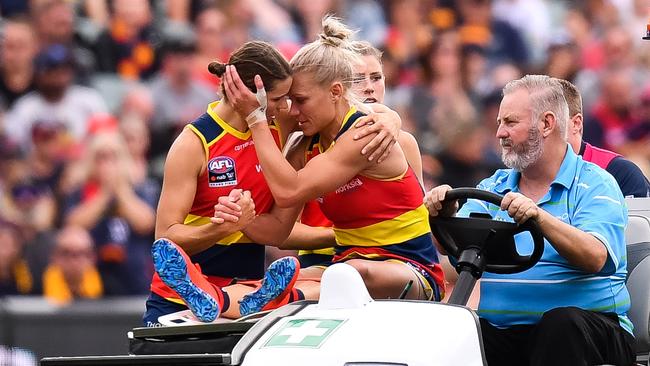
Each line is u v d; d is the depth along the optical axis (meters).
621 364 17.75
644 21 39.28
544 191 18.80
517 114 18.42
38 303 31.34
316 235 20.73
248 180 18.53
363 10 37.84
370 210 18.89
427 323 14.39
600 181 18.38
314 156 18.98
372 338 14.05
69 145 33.62
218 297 16.95
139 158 34.12
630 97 38.06
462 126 36.19
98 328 30.08
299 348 14.14
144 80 35.12
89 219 32.94
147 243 33.47
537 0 39.66
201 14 36.19
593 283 18.02
